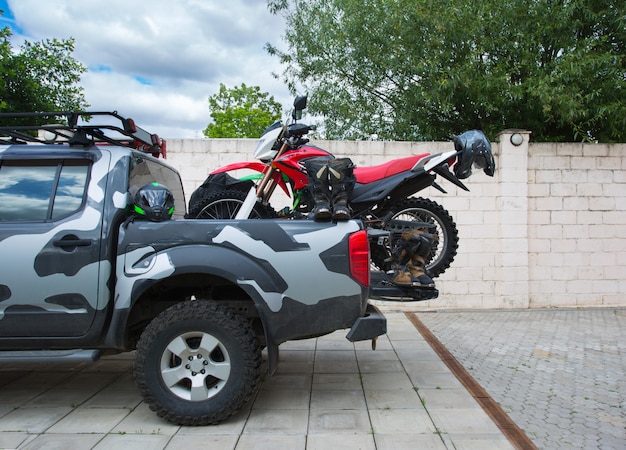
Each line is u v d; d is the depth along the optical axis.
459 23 9.53
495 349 5.93
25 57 14.38
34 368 5.22
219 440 3.45
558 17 9.28
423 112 11.04
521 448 3.34
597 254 8.35
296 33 12.70
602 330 6.86
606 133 9.55
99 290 3.70
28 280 3.68
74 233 3.73
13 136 4.38
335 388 4.51
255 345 3.71
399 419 3.80
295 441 3.44
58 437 3.51
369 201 4.55
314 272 3.75
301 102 4.59
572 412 4.04
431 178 4.66
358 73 11.95
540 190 8.32
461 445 3.38
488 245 8.28
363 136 12.28
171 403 3.64
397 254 4.42
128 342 3.93
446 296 8.28
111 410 4.04
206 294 4.23
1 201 3.87
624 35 9.31
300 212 4.87
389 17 10.51
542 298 8.36
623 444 3.47
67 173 3.96
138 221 3.84
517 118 10.05
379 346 5.98
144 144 4.68
